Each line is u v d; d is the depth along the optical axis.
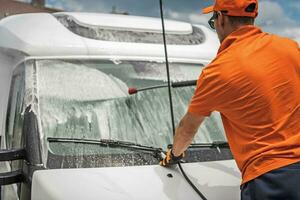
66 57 3.17
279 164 2.14
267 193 2.13
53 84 2.97
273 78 2.23
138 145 2.69
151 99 3.12
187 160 2.67
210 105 2.29
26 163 2.54
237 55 2.26
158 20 3.76
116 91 3.08
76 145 2.62
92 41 3.31
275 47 2.32
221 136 3.00
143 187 2.38
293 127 2.22
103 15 3.63
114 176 2.43
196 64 3.47
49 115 2.78
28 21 3.46
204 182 2.50
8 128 3.22
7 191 2.93
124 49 3.35
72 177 2.39
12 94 3.23
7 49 3.35
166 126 2.96
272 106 2.21
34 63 3.08
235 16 2.36
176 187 2.42
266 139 2.20
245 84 2.20
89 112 2.88
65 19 3.47
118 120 2.90
